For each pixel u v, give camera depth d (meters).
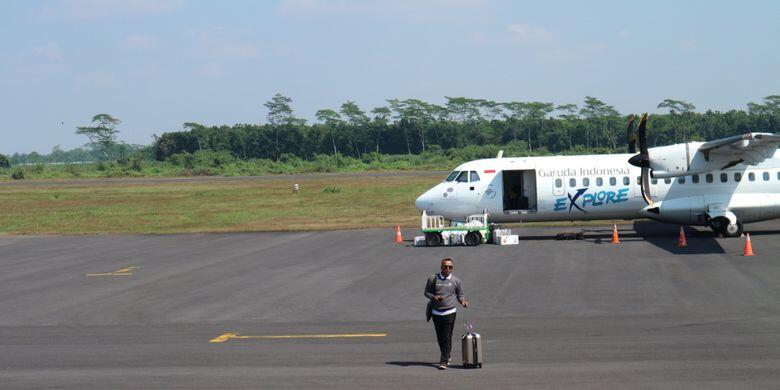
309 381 12.84
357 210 51.19
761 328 15.99
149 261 30.16
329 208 53.41
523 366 13.48
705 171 30.25
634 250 28.75
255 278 25.11
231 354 15.04
